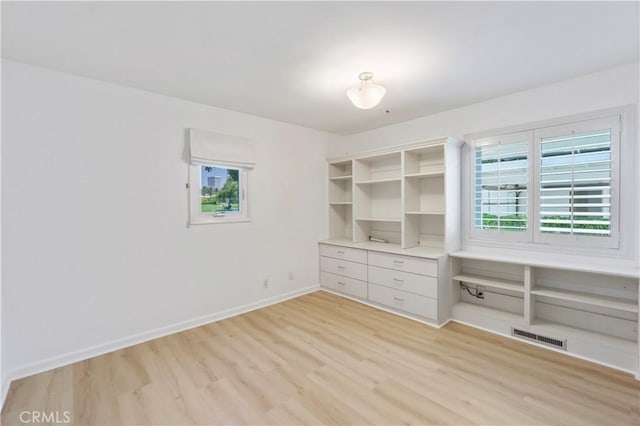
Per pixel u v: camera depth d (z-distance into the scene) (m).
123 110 2.69
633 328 2.40
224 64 2.30
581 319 2.66
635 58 2.27
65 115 2.42
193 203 3.14
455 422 1.74
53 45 2.01
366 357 2.48
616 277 2.47
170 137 2.97
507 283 2.95
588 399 1.92
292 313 3.49
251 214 3.60
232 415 1.82
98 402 1.94
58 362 2.38
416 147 3.36
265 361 2.43
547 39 2.00
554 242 2.76
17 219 2.23
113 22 1.76
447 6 1.64
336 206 4.62
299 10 1.66
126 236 2.72
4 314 2.17
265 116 3.66
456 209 3.32
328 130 4.39
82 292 2.50
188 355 2.54
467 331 2.97
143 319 2.81
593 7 1.66
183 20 1.75
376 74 2.50
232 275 3.45
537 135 2.82
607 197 2.47
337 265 4.13
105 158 2.60
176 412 1.85
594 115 2.52
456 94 2.97
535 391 2.01
